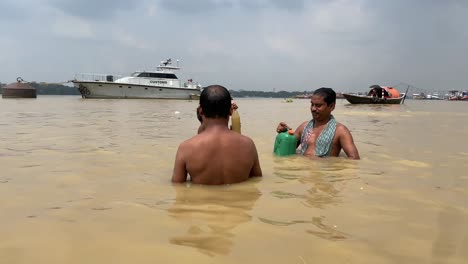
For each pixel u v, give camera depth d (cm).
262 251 190
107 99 3559
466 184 346
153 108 1953
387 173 393
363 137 747
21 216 246
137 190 314
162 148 555
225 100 341
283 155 507
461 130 915
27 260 180
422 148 588
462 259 184
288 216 246
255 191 312
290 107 2662
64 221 235
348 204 276
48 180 351
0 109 1714
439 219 244
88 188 321
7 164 427
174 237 208
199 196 295
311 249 193
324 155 501
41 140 638
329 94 513
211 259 180
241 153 343
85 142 617
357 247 197
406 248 196
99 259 181
